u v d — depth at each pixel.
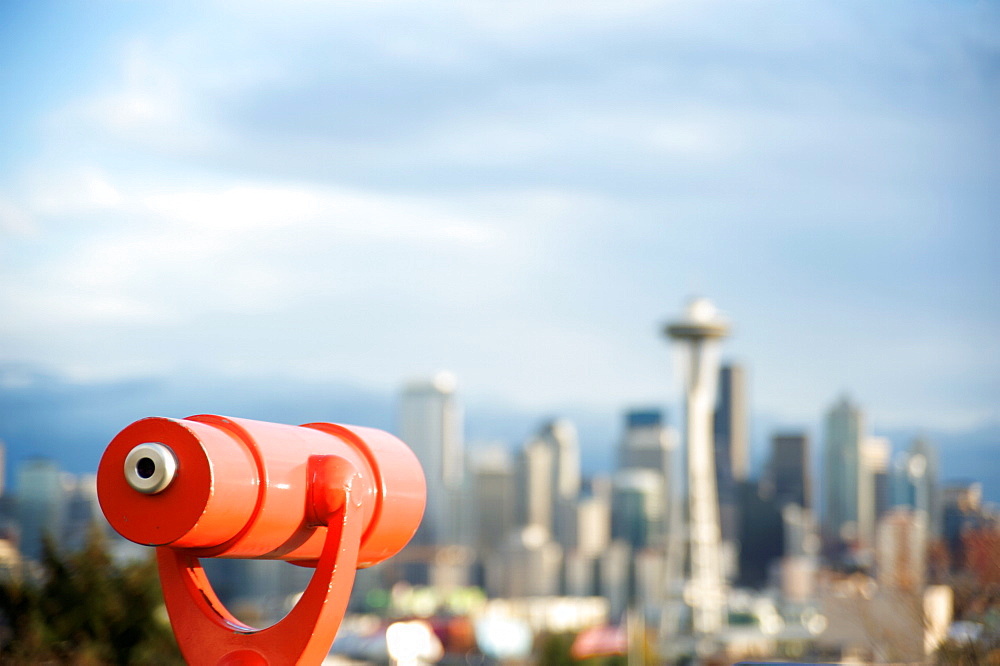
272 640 2.99
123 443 2.82
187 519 2.74
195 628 3.04
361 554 3.43
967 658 9.74
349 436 3.44
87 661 13.52
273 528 3.00
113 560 14.67
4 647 13.37
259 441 2.97
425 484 3.66
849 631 14.34
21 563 14.45
